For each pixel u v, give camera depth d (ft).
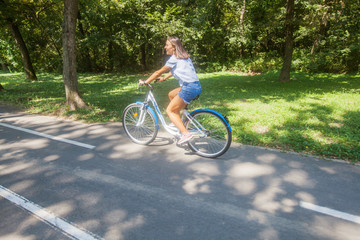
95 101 28.81
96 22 69.56
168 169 11.67
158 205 8.89
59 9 55.72
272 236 7.37
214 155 12.66
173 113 12.64
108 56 83.61
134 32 71.92
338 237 7.32
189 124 13.07
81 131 17.67
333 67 60.70
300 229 7.65
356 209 8.59
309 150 13.48
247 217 8.21
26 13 48.73
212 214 8.38
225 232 7.54
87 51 79.92
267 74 60.18
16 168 11.98
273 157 12.78
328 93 32.32
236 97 30.50
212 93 34.01
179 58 11.84
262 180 10.59
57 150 14.16
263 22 45.44
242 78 54.19
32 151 14.07
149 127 14.85
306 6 45.03
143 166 12.01
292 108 23.18
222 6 61.00
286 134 15.69
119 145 14.80
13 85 49.16
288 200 9.15
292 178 10.71
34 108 25.41
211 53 78.13
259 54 72.74
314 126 17.61
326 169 11.44
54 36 75.97
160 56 82.07
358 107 23.53
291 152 13.29
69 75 23.49
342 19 69.56
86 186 10.24
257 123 18.35
